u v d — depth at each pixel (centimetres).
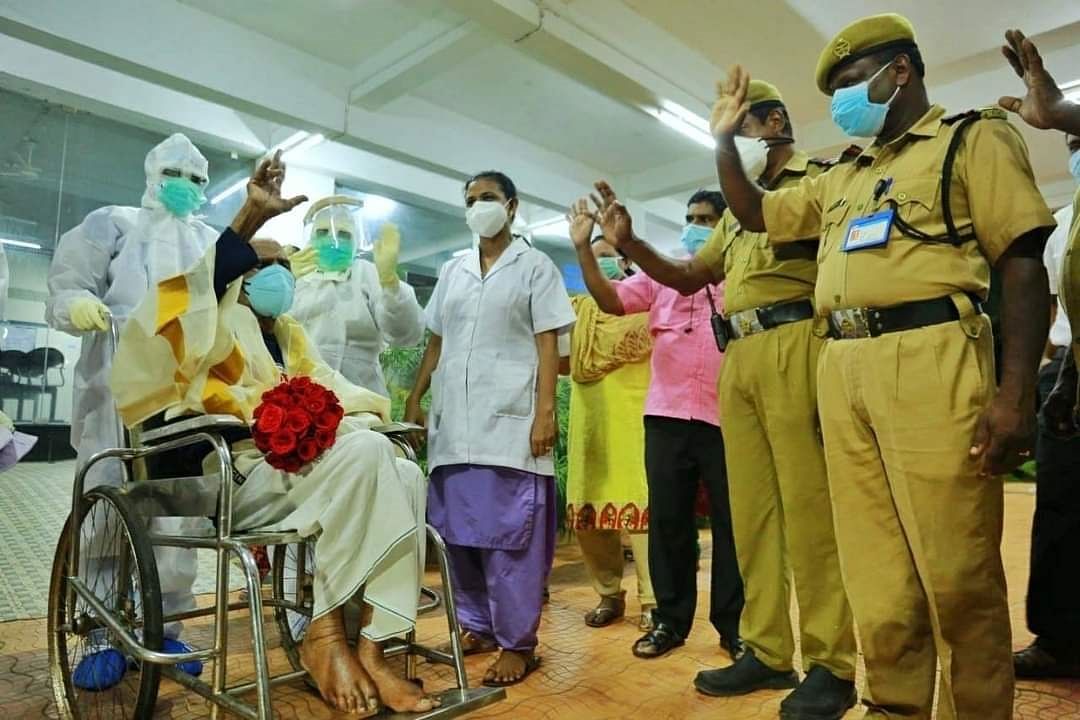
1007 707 131
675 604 237
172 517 191
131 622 177
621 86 537
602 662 228
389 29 522
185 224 250
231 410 187
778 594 200
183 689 205
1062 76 545
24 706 193
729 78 180
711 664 225
